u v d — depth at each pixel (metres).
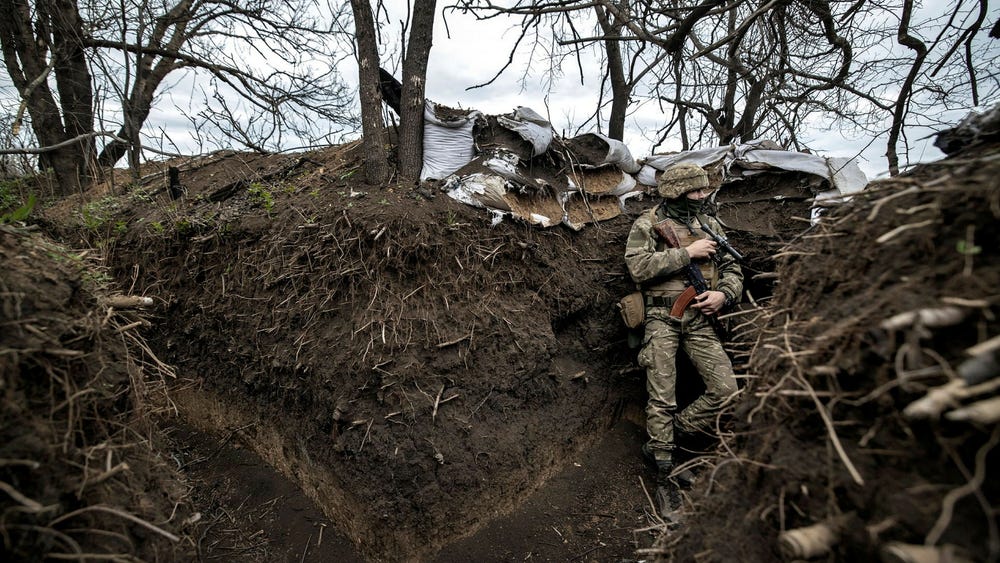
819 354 1.18
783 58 4.40
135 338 2.00
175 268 3.33
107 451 1.39
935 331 0.96
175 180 3.85
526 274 2.96
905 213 1.18
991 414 0.78
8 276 1.33
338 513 2.39
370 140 2.97
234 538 2.43
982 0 2.69
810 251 1.48
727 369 2.77
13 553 1.04
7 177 5.10
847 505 1.03
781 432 1.26
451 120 3.16
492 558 2.40
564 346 3.15
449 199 2.85
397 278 2.55
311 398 2.50
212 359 3.15
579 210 3.46
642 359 2.95
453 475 2.36
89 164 5.28
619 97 5.77
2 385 1.12
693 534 1.41
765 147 3.74
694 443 3.15
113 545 1.24
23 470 1.12
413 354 2.40
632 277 2.98
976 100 2.99
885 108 3.52
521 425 2.71
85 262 1.77
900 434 1.00
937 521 0.86
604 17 5.32
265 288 2.85
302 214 2.84
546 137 3.30
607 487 2.91
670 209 3.03
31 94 4.75
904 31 2.94
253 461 2.91
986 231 0.99
